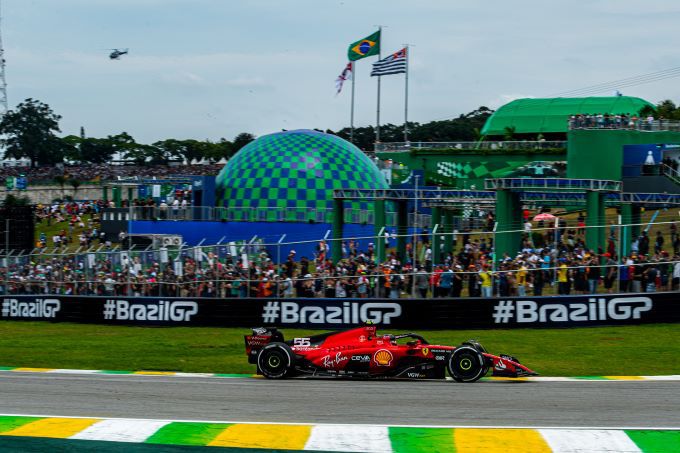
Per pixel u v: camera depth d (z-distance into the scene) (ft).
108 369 75.87
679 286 94.17
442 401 54.75
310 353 66.28
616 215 156.76
